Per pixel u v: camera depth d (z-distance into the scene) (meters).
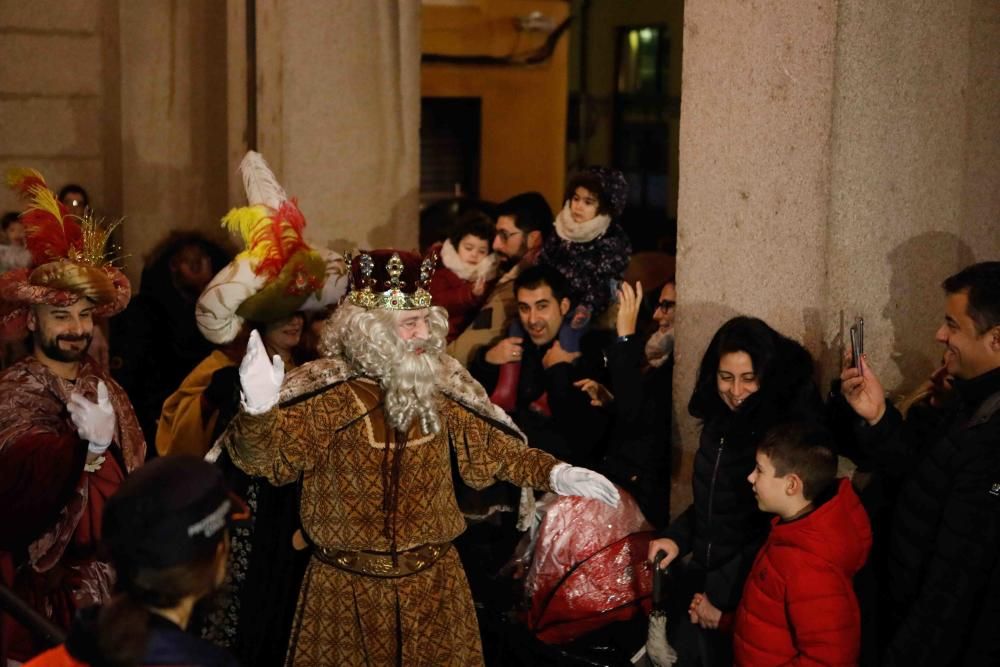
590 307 4.55
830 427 3.59
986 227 3.88
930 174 3.72
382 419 3.20
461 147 10.41
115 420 3.60
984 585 3.02
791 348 3.46
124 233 6.46
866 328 3.68
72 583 3.47
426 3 9.95
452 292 5.07
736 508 3.47
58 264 3.42
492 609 3.95
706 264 3.88
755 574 3.18
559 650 3.74
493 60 10.34
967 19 3.71
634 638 3.74
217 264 5.52
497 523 4.28
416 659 3.20
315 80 5.53
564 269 4.65
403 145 5.73
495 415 3.41
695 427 3.97
